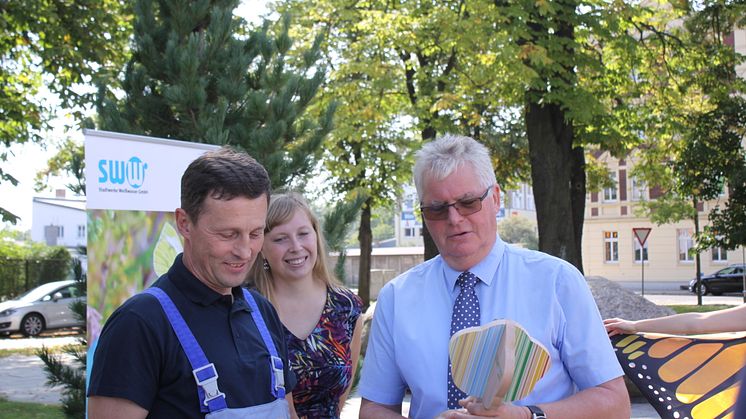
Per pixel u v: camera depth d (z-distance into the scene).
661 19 18.28
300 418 3.60
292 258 3.70
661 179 22.11
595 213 45.09
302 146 7.17
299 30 17.31
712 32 19.09
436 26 15.30
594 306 2.61
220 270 2.22
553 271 2.65
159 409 2.15
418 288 2.82
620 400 2.50
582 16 14.40
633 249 43.97
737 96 21.42
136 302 2.19
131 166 4.78
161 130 6.77
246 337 2.33
